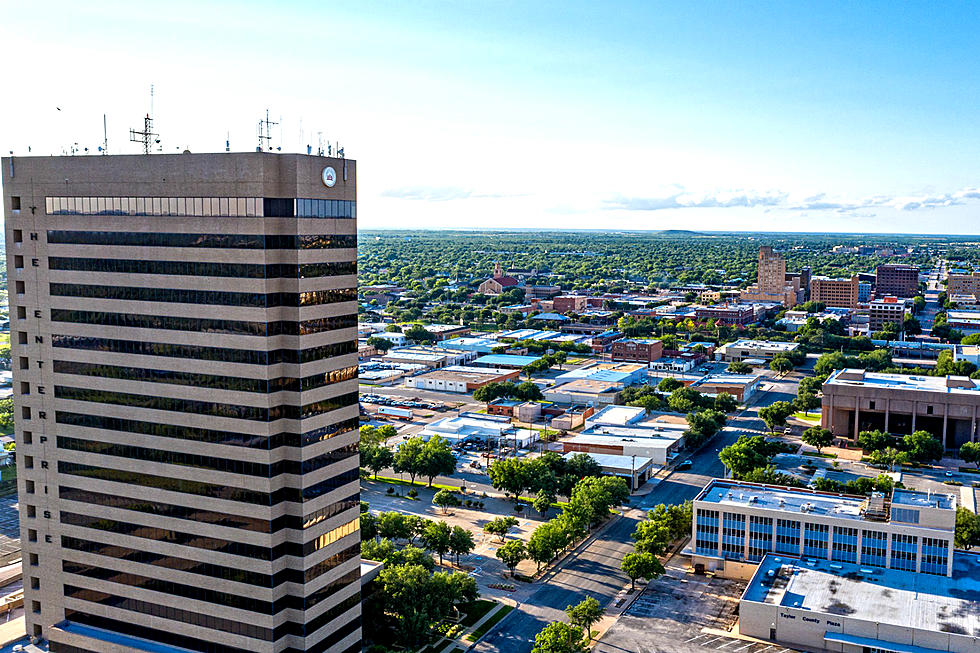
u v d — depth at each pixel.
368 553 178.38
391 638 163.12
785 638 164.38
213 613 136.88
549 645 147.88
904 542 184.75
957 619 159.50
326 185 131.88
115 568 144.50
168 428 136.75
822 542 192.75
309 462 132.75
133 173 134.62
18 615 170.88
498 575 196.62
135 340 137.62
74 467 145.75
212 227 129.25
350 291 138.88
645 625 171.00
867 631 158.38
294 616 135.50
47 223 142.25
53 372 145.38
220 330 130.62
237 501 132.75
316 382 132.88
